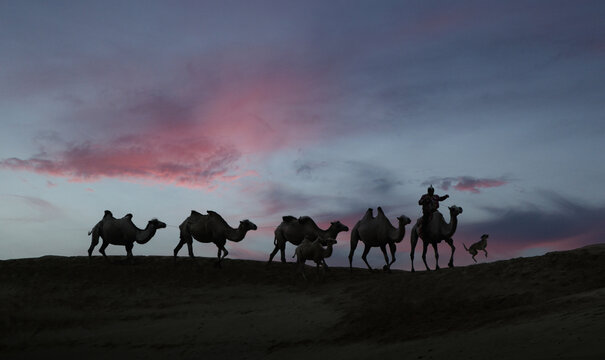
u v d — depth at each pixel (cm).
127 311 1881
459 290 1611
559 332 968
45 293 2047
